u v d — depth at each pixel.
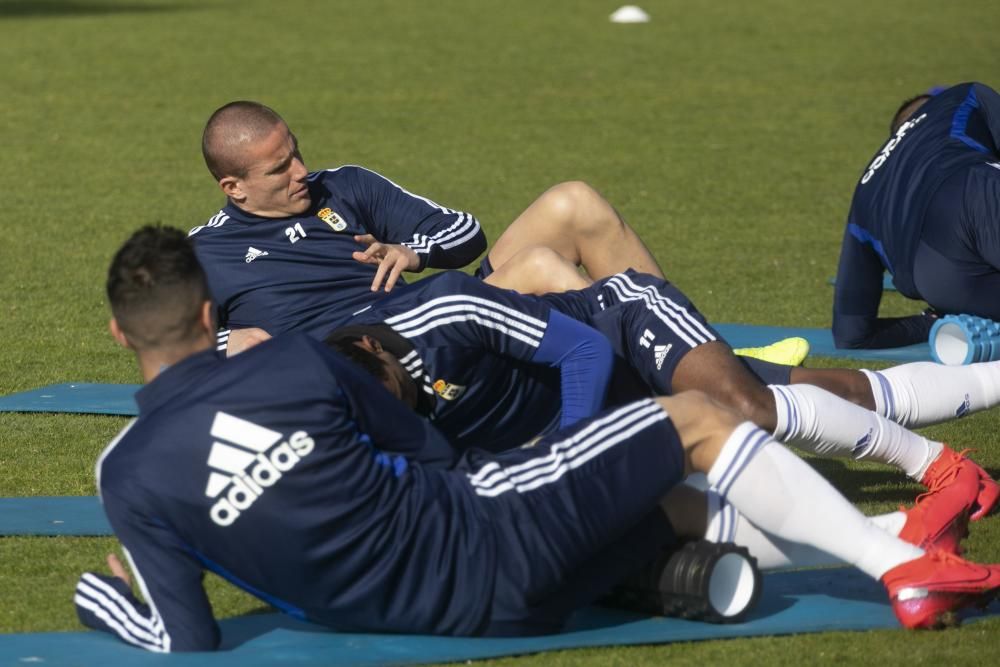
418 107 32.66
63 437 11.39
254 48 42.78
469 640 6.95
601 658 6.84
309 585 6.67
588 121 31.06
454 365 8.00
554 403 8.59
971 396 9.38
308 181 10.52
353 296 10.28
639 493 6.94
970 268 11.57
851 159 26.83
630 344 8.91
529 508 6.83
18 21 49.78
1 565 8.43
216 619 7.55
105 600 7.02
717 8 54.19
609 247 10.55
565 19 51.06
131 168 25.61
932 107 12.41
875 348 13.62
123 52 41.66
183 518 6.53
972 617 7.34
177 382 6.67
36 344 14.73
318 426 6.56
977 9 51.62
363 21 50.19
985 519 9.03
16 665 6.66
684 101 33.81
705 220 21.59
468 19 51.03
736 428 7.07
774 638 7.09
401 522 6.73
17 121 30.67
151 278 6.62
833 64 39.19
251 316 10.27
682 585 7.13
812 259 18.94
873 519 7.75
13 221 21.22
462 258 10.62
